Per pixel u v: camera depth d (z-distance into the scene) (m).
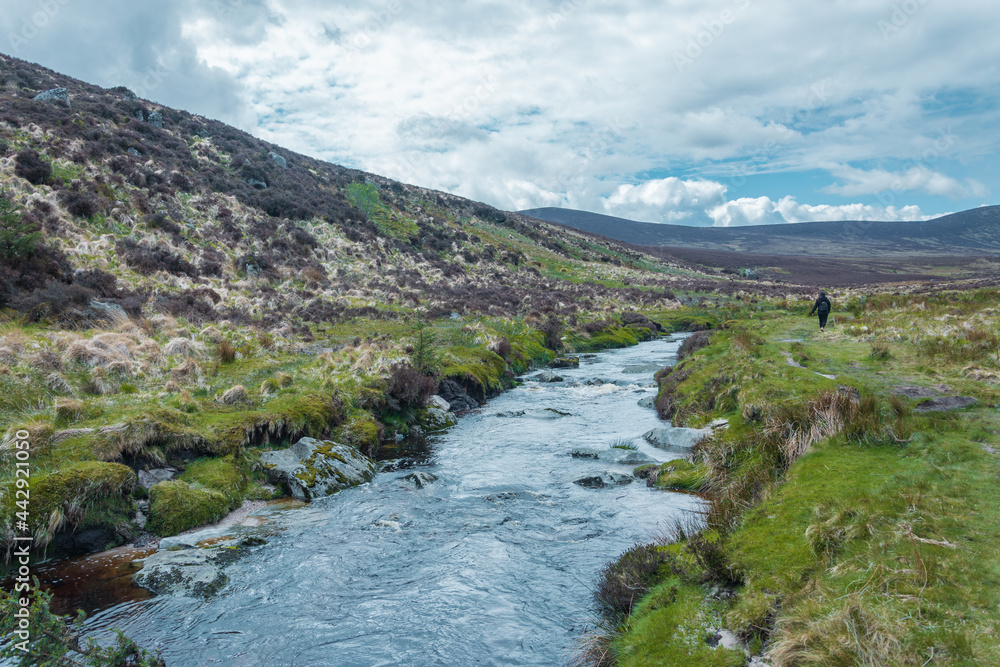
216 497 10.30
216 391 14.84
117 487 9.30
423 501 10.95
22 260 20.72
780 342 20.77
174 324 21.05
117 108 53.53
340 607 7.19
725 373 15.86
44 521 8.28
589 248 105.00
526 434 16.06
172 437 11.08
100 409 11.84
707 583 6.27
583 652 5.92
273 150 72.69
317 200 59.88
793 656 4.59
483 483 11.93
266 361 19.11
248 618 6.96
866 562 5.52
